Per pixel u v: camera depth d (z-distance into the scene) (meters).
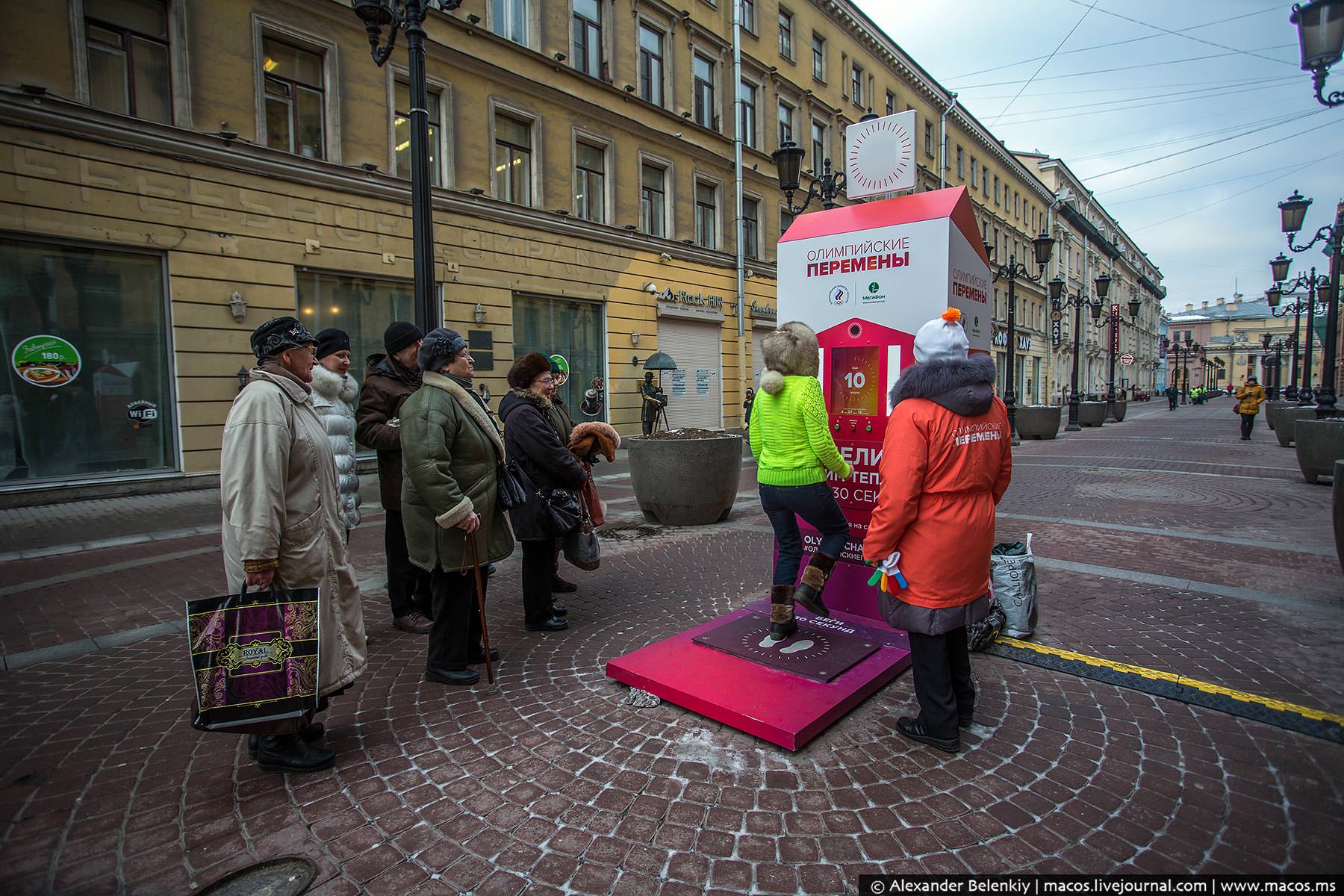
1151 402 61.50
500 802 2.48
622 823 2.34
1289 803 2.39
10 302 8.94
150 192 9.70
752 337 21.97
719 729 3.00
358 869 2.13
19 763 2.79
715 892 2.02
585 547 4.33
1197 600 4.63
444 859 2.18
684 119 18.77
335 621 2.80
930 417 2.66
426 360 3.47
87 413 9.57
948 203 3.87
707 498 7.43
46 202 8.90
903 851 2.18
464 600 3.51
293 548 2.65
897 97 29.88
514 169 14.85
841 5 25.20
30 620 4.59
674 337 19.20
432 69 13.05
